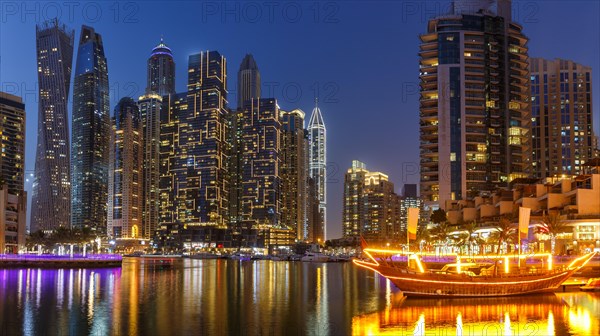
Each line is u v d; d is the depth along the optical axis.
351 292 91.00
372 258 78.12
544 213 142.38
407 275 77.12
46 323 58.56
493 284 76.88
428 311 65.75
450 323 57.97
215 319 61.59
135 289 96.00
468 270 87.06
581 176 142.38
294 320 61.03
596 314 62.78
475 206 188.38
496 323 57.78
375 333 53.41
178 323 58.97
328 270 177.88
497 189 185.62
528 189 161.50
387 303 73.88
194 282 114.75
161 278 127.50
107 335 52.62
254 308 70.56
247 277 134.38
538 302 71.94
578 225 131.12
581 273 97.94
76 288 96.19
